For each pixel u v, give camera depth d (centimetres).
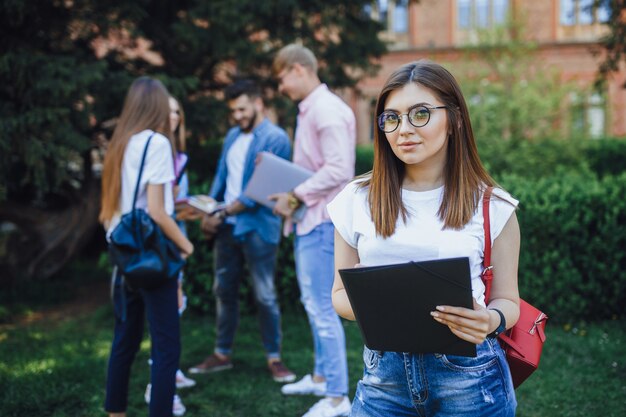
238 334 468
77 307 579
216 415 320
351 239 166
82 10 550
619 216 474
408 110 151
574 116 1091
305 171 319
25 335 471
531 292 478
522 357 163
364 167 884
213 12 573
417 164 158
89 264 775
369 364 164
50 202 708
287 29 646
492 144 988
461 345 140
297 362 399
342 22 656
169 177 262
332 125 302
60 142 509
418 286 136
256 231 359
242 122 375
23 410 324
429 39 1809
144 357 415
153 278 252
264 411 323
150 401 261
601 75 756
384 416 160
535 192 483
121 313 268
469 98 1066
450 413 153
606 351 402
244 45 595
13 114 493
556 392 338
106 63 526
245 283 513
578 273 472
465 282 133
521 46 1132
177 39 620
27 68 485
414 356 153
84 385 358
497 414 151
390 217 155
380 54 728
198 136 625
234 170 383
